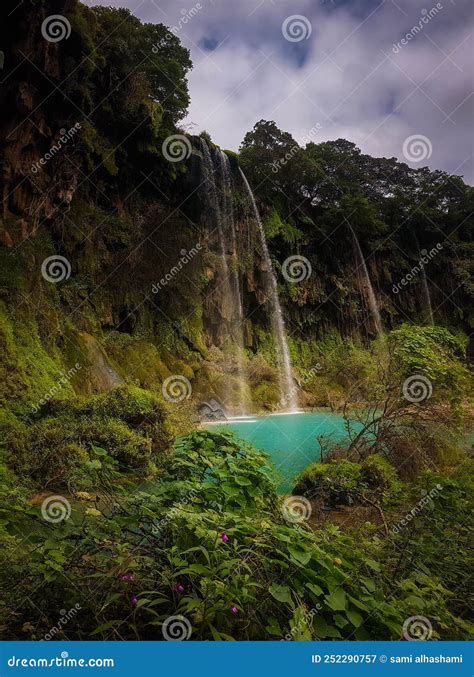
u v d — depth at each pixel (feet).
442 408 26.63
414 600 8.34
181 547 8.02
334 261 126.31
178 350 75.25
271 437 47.24
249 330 99.25
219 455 10.75
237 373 86.79
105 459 10.29
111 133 69.15
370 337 126.52
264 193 114.42
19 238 46.80
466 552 12.24
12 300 40.09
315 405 87.04
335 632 7.36
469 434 33.42
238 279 96.73
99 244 66.28
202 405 64.23
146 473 14.49
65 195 54.70
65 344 46.29
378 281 135.13
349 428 29.25
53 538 8.40
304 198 125.59
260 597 7.90
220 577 7.48
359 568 9.05
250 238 102.17
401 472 24.59
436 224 146.82
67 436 26.58
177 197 88.28
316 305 121.49
